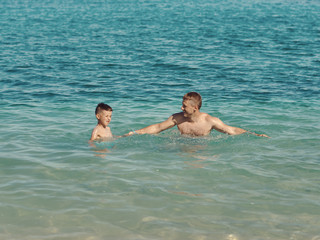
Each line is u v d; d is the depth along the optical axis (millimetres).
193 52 21594
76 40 25234
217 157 7242
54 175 6246
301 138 8438
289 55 21062
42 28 30609
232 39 26203
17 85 14023
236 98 12578
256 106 11531
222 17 39719
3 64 17781
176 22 35438
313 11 46000
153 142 8102
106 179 6125
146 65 18266
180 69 17469
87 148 7633
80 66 17781
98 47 22875
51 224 4801
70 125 9289
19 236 4535
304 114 10594
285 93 13328
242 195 5672
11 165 6625
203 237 4598
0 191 5621
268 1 60781
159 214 5086
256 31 30141
